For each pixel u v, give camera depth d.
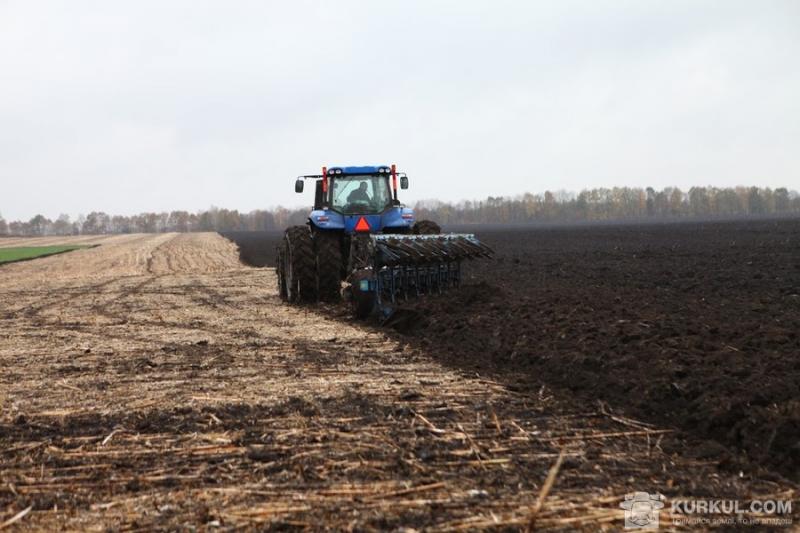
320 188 26.47
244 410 10.91
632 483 7.71
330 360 14.91
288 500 7.38
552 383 12.21
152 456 8.88
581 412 10.38
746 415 9.12
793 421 8.62
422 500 7.30
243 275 46.88
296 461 8.52
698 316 16.22
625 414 10.21
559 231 102.12
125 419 10.59
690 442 9.05
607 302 19.14
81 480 8.14
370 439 9.30
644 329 14.47
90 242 135.50
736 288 23.14
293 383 12.77
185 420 10.42
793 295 20.62
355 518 6.89
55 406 11.51
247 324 21.22
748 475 7.93
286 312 23.59
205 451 9.02
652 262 36.38
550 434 9.40
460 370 13.50
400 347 16.19
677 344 12.92
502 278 29.97
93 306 28.47
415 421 10.07
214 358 15.62
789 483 7.70
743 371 10.84
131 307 27.66
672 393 10.45
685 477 7.88
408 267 20.50
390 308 19.50
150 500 7.50
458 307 19.53
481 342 15.60
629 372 11.64
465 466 8.27
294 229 25.69
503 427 9.72
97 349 17.36
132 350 17.06
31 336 19.97
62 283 44.22
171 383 13.06
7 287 42.22
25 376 14.10
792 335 13.29
